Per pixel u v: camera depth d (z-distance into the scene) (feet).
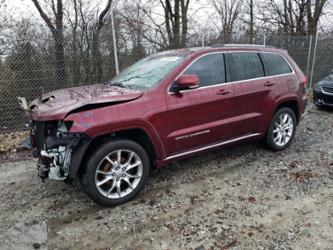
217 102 14.26
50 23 34.86
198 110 13.71
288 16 56.08
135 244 10.00
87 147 11.15
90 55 26.66
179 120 13.21
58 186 14.12
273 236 10.18
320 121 24.79
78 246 9.98
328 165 15.72
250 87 15.48
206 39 36.22
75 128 10.82
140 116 12.03
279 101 16.79
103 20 34.78
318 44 41.06
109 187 12.14
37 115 11.64
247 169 15.39
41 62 24.84
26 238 10.43
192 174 14.94
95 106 11.39
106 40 27.37
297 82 17.83
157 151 12.88
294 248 9.59
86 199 12.91
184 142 13.57
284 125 17.70
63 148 11.20
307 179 14.19
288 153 17.53
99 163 11.54
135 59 29.14
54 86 25.45
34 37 24.61
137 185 12.57
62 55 25.57
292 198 12.52
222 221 11.07
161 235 10.41
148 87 12.92
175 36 34.40
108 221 11.28
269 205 12.03
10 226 11.14
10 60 23.77
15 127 23.58
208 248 9.68
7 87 23.63
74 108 11.05
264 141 17.33
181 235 10.37
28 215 11.83
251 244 9.81
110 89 13.56
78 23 36.47
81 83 26.43
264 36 37.14
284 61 17.70
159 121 12.59
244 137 15.96
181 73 13.41
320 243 9.78
